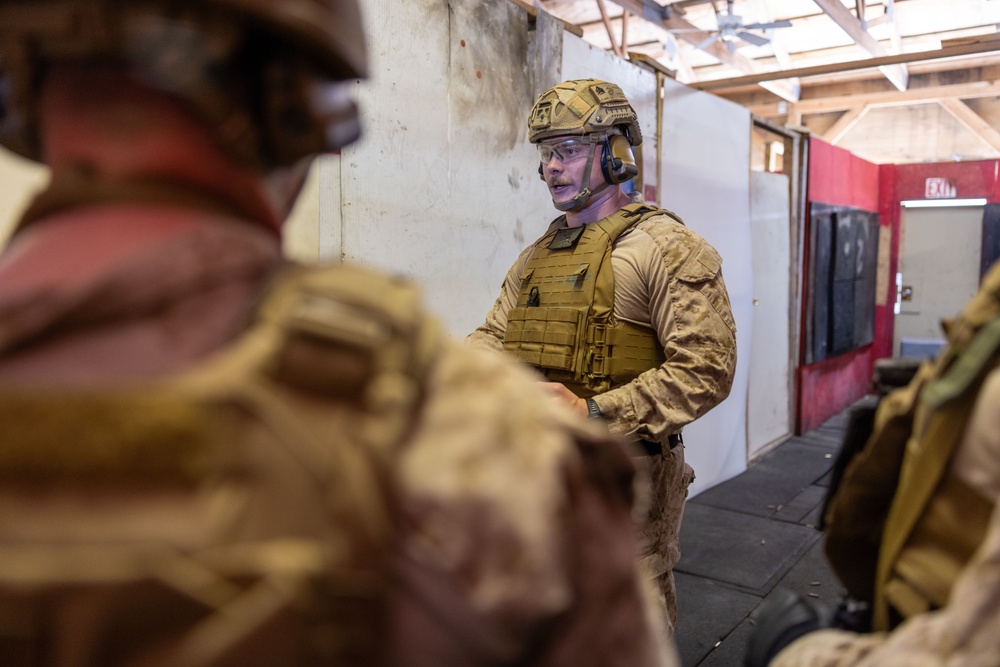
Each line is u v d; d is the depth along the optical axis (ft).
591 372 5.76
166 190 1.34
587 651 1.35
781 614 2.48
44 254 1.29
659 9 18.84
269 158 1.48
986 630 1.57
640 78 11.12
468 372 1.36
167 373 1.16
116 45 1.24
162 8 1.23
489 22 8.43
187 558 1.06
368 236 7.16
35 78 1.37
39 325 1.20
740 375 14.71
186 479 1.10
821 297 18.52
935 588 2.02
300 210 6.48
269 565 1.07
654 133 11.53
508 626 1.24
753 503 12.84
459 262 8.27
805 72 18.52
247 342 1.19
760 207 15.46
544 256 6.39
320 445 1.13
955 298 22.33
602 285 5.81
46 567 1.06
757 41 17.44
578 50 9.77
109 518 1.08
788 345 17.52
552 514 1.30
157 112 1.33
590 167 6.10
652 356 5.77
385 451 1.17
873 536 2.46
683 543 10.96
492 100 8.56
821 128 28.19
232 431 1.11
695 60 23.99
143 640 1.06
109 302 1.22
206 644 1.05
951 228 22.24
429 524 1.22
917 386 2.22
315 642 1.10
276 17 1.26
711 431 13.65
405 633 1.20
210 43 1.26
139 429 1.09
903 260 22.89
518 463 1.29
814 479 14.37
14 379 1.17
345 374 1.16
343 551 1.12
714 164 13.41
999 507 1.65
